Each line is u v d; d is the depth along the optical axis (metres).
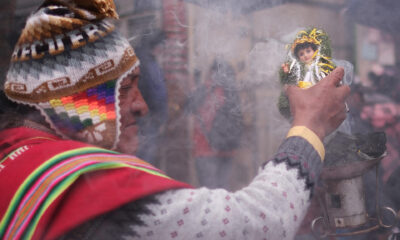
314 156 0.59
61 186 0.51
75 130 0.60
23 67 0.58
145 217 0.51
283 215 0.53
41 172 0.54
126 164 0.56
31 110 0.59
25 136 0.59
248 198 0.55
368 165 0.68
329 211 0.69
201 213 0.52
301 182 0.56
